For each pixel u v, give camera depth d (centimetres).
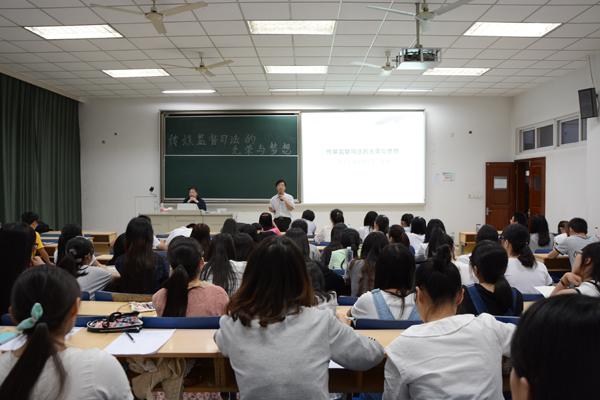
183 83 665
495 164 758
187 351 130
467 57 538
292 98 761
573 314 48
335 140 758
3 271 186
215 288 173
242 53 520
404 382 102
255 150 757
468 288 164
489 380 98
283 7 389
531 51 514
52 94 695
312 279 177
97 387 85
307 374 96
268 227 450
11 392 75
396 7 391
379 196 762
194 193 701
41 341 78
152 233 228
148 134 771
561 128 643
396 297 164
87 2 375
